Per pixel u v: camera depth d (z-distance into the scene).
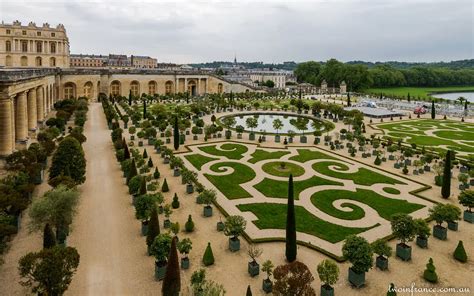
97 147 77.69
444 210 41.00
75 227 41.59
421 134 100.50
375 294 31.14
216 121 109.94
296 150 79.31
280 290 27.25
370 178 61.19
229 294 30.55
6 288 30.42
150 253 33.50
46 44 172.38
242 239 40.47
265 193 53.50
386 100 195.88
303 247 38.66
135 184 48.72
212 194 45.59
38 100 93.56
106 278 32.28
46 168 61.53
